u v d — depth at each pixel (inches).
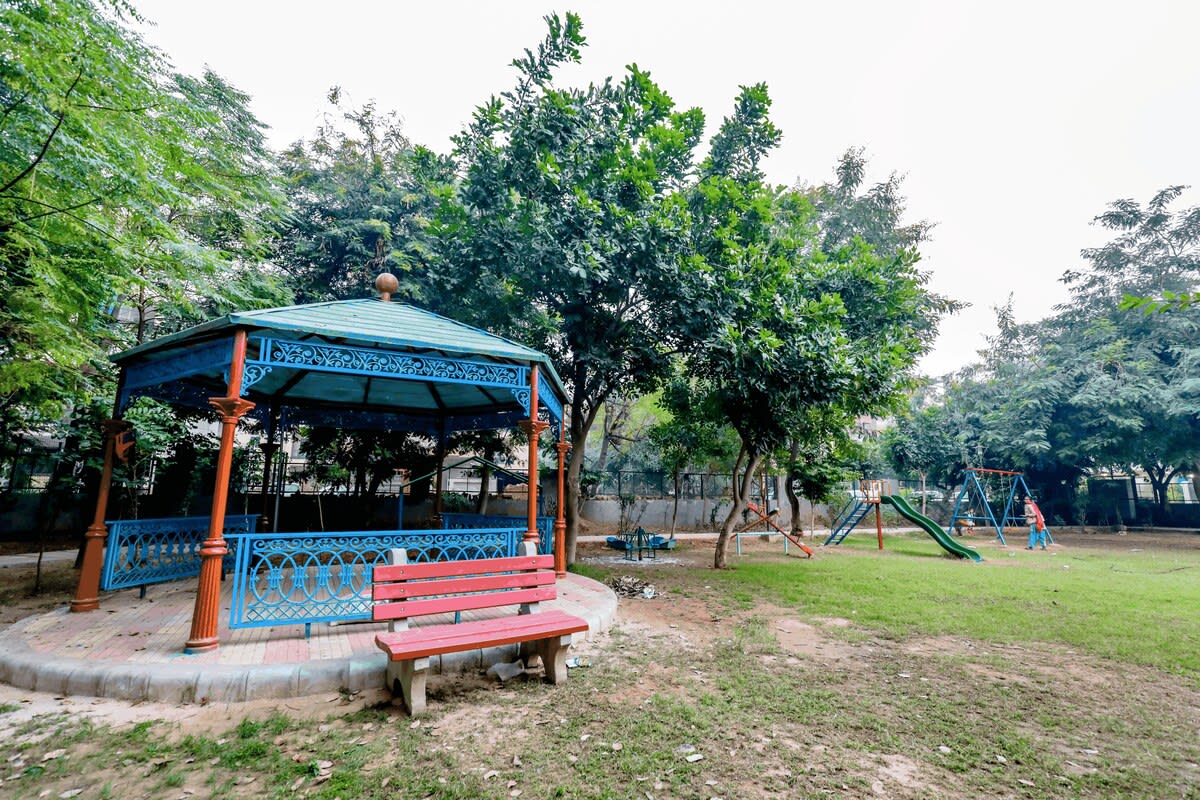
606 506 839.7
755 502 922.1
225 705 148.7
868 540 757.3
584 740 133.3
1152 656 211.0
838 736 139.4
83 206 205.5
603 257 346.9
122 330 356.5
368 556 280.4
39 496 526.3
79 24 176.6
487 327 466.0
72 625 203.3
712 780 116.7
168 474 478.6
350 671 160.2
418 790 111.0
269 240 487.2
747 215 426.6
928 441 1021.8
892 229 838.5
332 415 361.1
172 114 238.8
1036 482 1056.2
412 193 607.2
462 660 179.0
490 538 243.9
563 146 380.2
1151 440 848.3
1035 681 183.6
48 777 114.0
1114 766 126.6
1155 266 985.5
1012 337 1154.7
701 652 209.9
